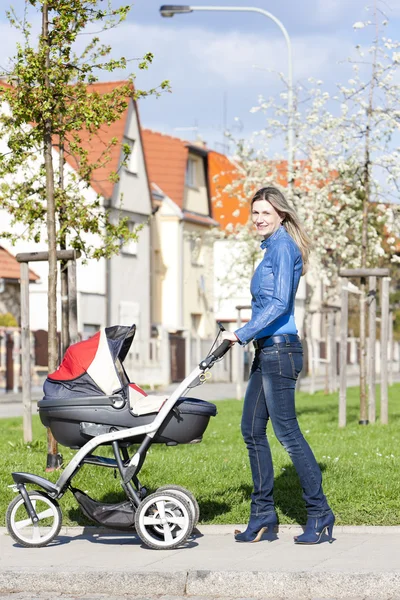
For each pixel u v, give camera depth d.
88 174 13.67
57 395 8.12
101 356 8.07
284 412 8.06
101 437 8.02
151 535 8.04
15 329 35.50
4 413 25.30
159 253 50.19
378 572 6.97
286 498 9.48
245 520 8.94
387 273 17.09
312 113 24.91
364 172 19.02
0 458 12.79
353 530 8.61
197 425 8.09
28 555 7.93
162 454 12.90
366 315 18.00
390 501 9.24
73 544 8.35
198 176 53.97
